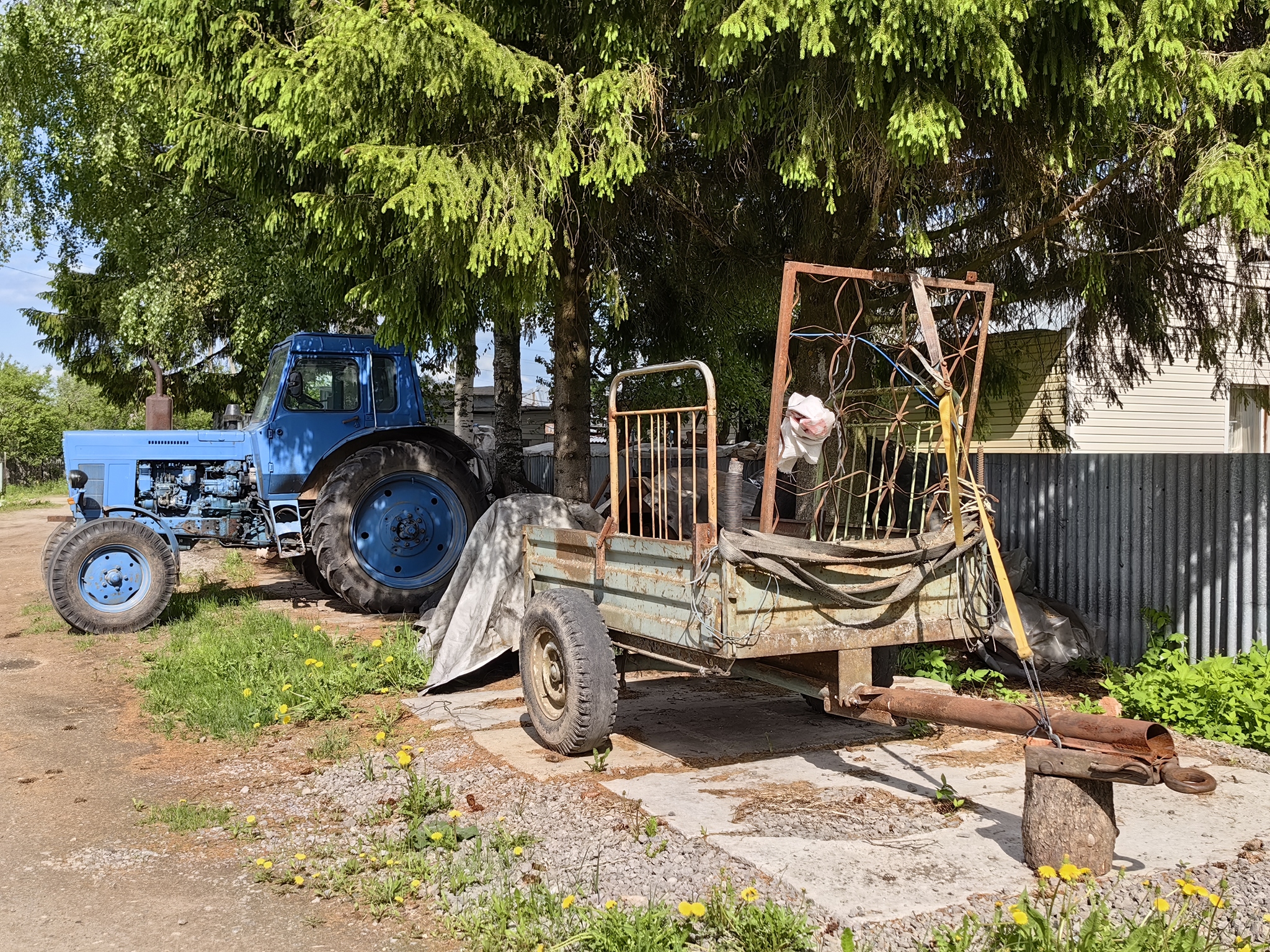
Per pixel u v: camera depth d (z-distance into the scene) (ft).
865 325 23.79
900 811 13.65
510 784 15.30
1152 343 26.43
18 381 165.99
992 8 15.33
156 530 29.55
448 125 20.52
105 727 19.67
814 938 10.04
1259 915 10.43
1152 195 22.08
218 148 24.00
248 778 16.46
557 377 28.99
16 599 37.19
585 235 25.91
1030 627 22.57
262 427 31.53
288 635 25.72
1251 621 20.94
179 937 10.98
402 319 23.04
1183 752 16.48
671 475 17.95
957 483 13.98
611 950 9.93
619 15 19.95
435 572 30.83
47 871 12.84
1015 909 9.46
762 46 18.54
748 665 16.21
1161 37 15.87
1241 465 21.13
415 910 11.55
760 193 25.16
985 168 23.68
